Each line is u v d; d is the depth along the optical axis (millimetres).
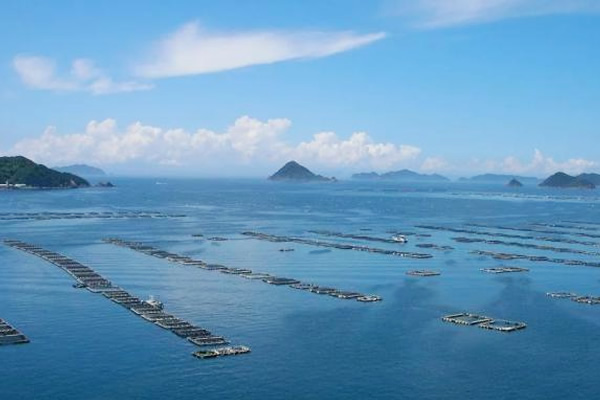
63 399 98875
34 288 171500
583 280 193625
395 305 156625
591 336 132500
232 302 158000
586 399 101875
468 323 139625
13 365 111875
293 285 178750
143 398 99562
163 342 124188
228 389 103250
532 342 128000
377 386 105250
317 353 119812
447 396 102062
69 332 130375
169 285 178500
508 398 101812
